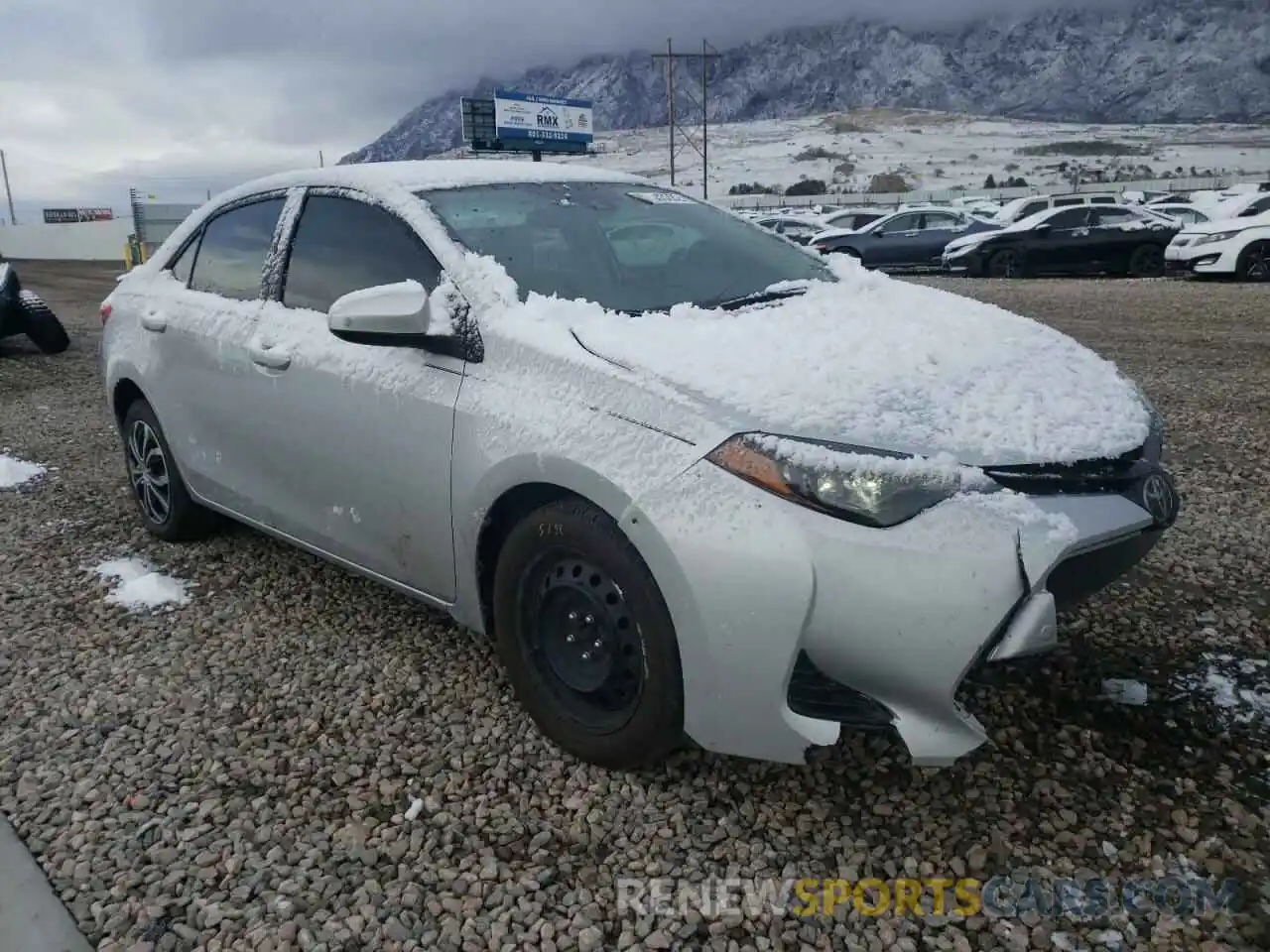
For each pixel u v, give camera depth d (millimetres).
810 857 2328
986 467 2277
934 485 2199
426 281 3076
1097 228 18297
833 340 2707
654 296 3170
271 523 3701
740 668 2240
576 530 2500
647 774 2637
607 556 2445
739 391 2391
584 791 2582
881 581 2139
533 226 3299
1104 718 2850
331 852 2379
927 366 2586
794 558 2170
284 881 2285
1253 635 3309
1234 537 4176
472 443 2742
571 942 2094
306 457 3369
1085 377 2793
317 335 3336
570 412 2541
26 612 3816
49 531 4766
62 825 2506
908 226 21297
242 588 3980
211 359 3789
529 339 2738
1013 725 2822
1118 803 2482
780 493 2209
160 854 2381
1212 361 8477
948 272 20781
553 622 2684
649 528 2307
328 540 3414
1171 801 2484
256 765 2744
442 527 2900
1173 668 3105
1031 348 2891
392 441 3002
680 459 2316
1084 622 3414
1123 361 8570
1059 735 2771
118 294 4684
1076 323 11148
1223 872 2236
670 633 2365
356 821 2490
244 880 2291
